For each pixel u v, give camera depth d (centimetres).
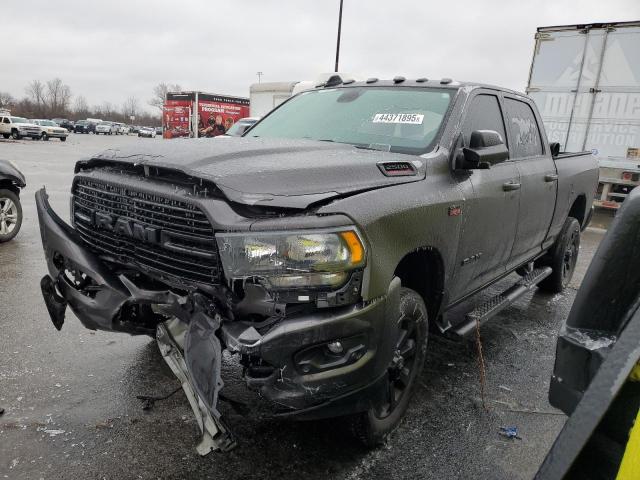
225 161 238
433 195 275
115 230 259
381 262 225
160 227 236
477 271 350
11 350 356
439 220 275
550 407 329
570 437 117
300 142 303
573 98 1069
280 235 204
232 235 206
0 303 443
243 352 203
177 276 233
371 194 236
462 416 312
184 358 229
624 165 1031
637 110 1006
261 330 208
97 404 297
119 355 359
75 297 275
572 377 171
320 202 218
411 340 287
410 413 312
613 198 1073
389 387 274
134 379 328
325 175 238
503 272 414
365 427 258
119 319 262
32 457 249
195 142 284
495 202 343
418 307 280
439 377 361
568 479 115
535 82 1109
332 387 216
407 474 256
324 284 208
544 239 490
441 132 317
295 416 218
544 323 485
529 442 290
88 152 2550
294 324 206
